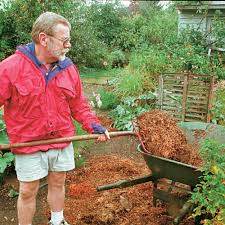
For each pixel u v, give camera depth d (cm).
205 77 641
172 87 677
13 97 294
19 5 1057
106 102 813
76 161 511
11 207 415
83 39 1225
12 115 303
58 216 351
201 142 384
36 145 306
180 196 391
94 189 448
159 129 362
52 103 303
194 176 328
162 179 402
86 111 336
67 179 479
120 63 1325
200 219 345
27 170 311
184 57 920
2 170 430
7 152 452
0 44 1052
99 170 505
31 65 291
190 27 1245
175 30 1403
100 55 1293
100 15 1499
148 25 1505
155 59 930
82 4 1325
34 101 294
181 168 330
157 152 353
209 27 1213
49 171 333
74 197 433
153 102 768
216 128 406
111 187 360
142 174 496
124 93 826
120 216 391
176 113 674
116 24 1520
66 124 319
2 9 1067
